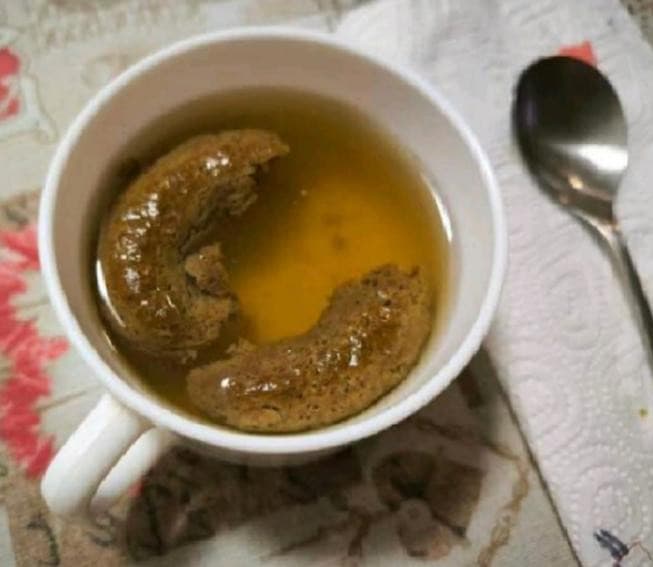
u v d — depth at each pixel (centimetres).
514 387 31
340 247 30
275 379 27
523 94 34
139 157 29
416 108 29
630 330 32
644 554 31
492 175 27
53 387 31
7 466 30
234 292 29
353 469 31
